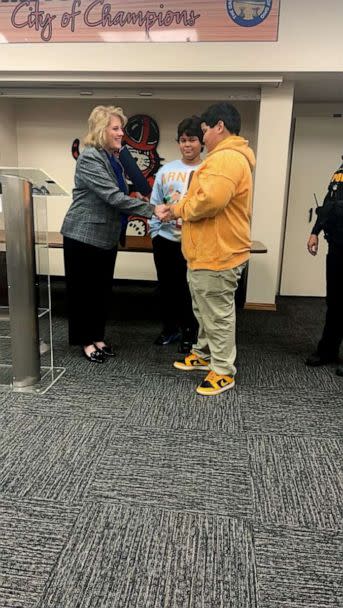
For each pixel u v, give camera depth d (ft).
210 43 10.87
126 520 4.51
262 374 8.30
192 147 8.39
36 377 7.54
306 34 10.63
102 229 7.96
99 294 8.51
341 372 8.26
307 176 14.58
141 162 14.94
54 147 15.21
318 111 14.16
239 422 6.50
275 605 3.62
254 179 12.58
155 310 12.92
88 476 5.19
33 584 3.76
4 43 11.34
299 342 10.35
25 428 6.20
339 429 6.37
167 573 3.89
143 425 6.35
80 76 11.64
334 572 3.95
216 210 6.36
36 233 7.47
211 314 7.16
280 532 4.41
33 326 7.28
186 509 4.69
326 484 5.16
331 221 8.07
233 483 5.14
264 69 10.90
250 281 13.25
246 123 14.24
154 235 8.95
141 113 14.62
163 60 11.07
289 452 5.78
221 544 4.23
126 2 10.80
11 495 4.84
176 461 5.52
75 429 6.20
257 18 10.64
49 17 11.07
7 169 6.99
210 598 3.67
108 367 8.45
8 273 6.93
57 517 4.53
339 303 8.32
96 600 3.62
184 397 7.25
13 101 14.82
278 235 12.85
